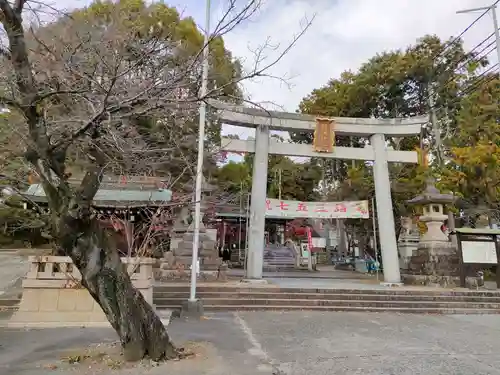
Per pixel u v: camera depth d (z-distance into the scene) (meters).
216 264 16.56
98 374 5.43
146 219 14.91
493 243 15.79
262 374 5.66
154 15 8.56
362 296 13.26
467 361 6.68
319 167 37.34
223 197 20.52
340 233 34.47
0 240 23.17
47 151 5.87
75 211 5.68
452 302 13.32
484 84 23.98
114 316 5.98
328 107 30.86
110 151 7.31
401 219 25.66
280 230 41.28
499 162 20.17
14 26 5.83
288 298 12.92
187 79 6.24
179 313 10.88
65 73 6.11
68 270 9.62
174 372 5.57
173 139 8.80
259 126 15.85
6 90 6.20
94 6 8.31
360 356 6.88
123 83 5.85
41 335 8.00
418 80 28.88
